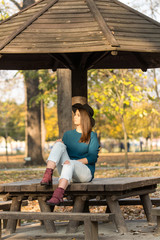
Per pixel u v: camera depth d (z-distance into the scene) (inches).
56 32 235.3
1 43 232.2
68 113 539.2
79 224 235.8
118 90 687.1
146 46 230.5
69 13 247.9
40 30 238.1
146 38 237.6
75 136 218.2
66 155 210.4
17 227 246.8
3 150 3385.8
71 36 231.6
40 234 218.7
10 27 250.7
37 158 1049.5
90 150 213.6
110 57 317.1
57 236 210.1
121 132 1761.8
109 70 695.7
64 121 538.9
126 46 225.5
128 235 204.2
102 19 240.4
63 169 199.6
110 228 227.0
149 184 225.3
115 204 209.5
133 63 321.1
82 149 214.7
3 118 1871.3
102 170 722.8
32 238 208.5
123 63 321.7
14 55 300.7
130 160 1120.2
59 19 244.1
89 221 175.5
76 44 225.8
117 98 691.4
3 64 315.3
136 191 225.6
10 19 262.1
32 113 1060.5
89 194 206.8
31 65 319.9
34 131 1055.6
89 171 210.2
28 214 185.8
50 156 201.9
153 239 192.5
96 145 215.2
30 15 254.2
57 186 201.8
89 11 248.2
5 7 620.4
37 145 1055.6
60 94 540.4
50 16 247.1
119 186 193.9
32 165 1018.1
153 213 200.7
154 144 3196.4
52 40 230.1
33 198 221.0
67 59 258.1
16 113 2129.7
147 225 233.3
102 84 678.5
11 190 208.8
